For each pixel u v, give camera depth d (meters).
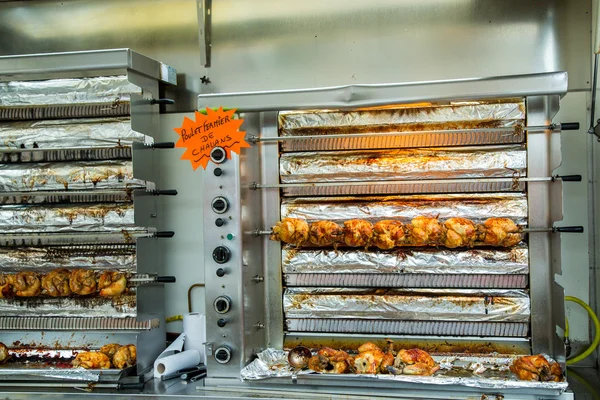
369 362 2.57
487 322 2.81
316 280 2.98
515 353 2.82
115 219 3.11
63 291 3.04
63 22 3.62
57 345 3.44
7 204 3.25
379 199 2.96
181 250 3.52
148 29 3.52
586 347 3.10
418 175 2.87
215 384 2.75
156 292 3.17
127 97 3.04
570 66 3.08
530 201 2.80
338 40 3.31
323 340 2.99
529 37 3.12
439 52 3.21
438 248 2.85
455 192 2.91
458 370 2.69
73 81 3.06
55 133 3.12
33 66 2.92
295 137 2.88
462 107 2.80
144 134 3.07
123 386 2.82
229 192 2.74
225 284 2.75
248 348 2.81
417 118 2.84
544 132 2.77
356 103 2.66
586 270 3.09
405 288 2.90
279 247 3.03
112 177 3.09
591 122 2.85
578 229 2.62
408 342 2.90
